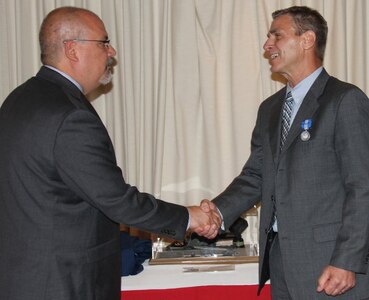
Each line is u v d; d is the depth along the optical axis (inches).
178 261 100.5
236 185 92.5
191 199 115.0
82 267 69.2
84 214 70.3
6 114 71.3
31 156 67.6
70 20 74.0
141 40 113.6
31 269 67.4
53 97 69.7
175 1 112.6
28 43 115.1
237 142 114.6
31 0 114.6
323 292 76.2
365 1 112.8
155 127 114.3
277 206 78.9
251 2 113.5
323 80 80.2
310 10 83.1
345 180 74.4
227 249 104.3
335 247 73.2
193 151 114.7
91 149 68.4
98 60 75.5
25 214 68.0
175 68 113.6
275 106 86.4
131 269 94.9
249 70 114.1
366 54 113.5
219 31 113.5
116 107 114.1
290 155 78.3
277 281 83.0
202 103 113.7
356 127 74.1
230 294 91.4
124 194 71.7
